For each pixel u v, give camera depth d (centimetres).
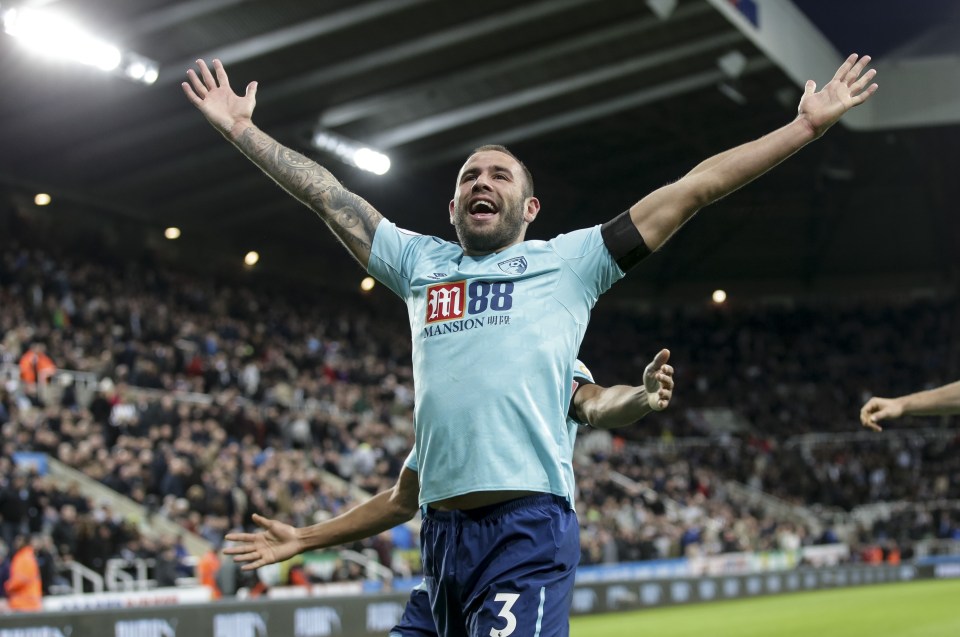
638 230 343
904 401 480
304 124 2808
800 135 334
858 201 4462
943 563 3203
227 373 2356
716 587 2392
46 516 1463
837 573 2847
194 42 2397
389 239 372
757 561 2827
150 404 1933
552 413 340
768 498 3544
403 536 2055
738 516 3209
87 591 1480
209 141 2864
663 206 342
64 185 2866
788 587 2658
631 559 2417
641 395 335
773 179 4259
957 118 3397
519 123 3198
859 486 3697
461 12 2503
